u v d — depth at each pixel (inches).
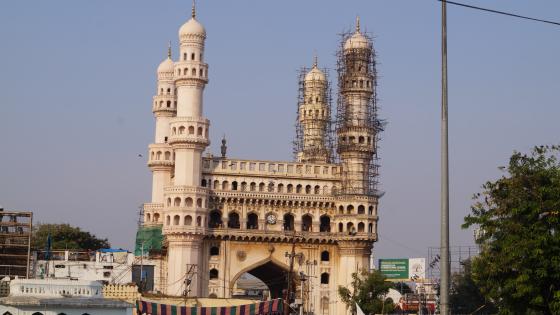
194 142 5295.3
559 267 2117.4
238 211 5413.4
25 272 5551.2
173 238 5226.4
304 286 5172.2
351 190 5482.3
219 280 5310.0
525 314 2333.9
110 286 3966.5
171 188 5265.8
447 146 1332.4
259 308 3570.4
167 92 6250.0
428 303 5846.5
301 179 5516.7
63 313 3038.9
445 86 1336.1
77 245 7342.5
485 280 2299.5
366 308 4758.9
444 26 1346.0
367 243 5447.8
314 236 5433.1
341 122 5595.5
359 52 5639.8
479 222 2293.3
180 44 5457.7
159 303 3501.5
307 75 6801.2
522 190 2234.3
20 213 5487.2
